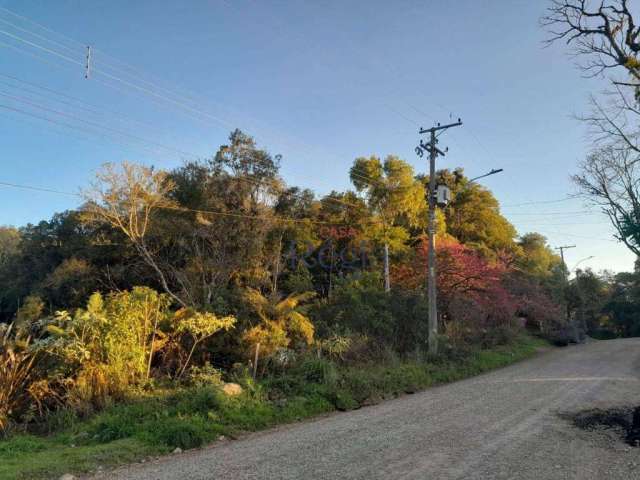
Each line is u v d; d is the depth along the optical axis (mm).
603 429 8352
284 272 30016
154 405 10141
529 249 58438
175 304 24953
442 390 14008
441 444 7383
